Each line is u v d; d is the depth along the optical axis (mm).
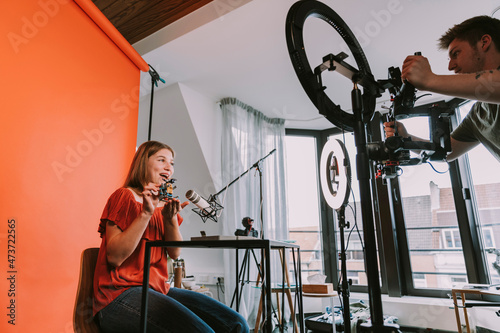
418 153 1139
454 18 2158
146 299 911
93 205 1579
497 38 898
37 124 1312
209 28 2260
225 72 2834
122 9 1918
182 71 2801
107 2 1848
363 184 933
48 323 1276
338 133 4023
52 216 1346
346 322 1204
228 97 3305
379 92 1103
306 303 3352
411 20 2174
